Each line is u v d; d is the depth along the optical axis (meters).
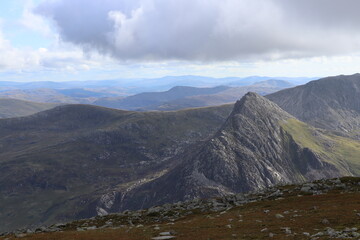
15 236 47.75
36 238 43.69
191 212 67.94
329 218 42.25
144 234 43.47
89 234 45.53
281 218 46.28
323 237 31.48
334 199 58.00
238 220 48.72
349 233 31.47
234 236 37.72
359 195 58.53
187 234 41.31
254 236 36.50
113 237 42.31
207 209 69.75
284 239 33.22
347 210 46.19
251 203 67.88
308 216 45.28
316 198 61.25
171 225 50.72
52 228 66.00
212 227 45.31
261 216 50.19
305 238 32.47
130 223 63.91
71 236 44.19
